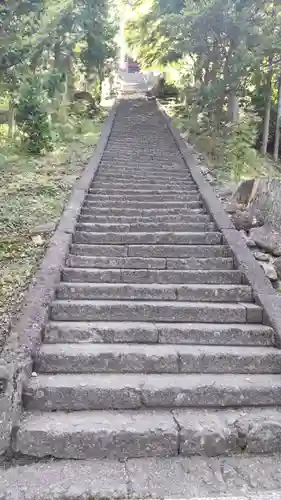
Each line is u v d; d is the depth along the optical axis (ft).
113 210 22.41
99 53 58.49
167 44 54.29
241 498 9.11
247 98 45.68
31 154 33.30
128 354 12.64
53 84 39.09
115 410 11.42
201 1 36.37
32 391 11.27
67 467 9.93
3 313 14.08
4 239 19.21
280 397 11.84
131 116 54.65
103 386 11.53
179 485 9.46
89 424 10.57
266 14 37.17
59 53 43.75
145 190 25.66
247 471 10.00
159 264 17.75
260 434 10.73
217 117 38.86
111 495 9.07
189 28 37.76
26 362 11.60
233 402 11.71
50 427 10.35
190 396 11.63
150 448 10.40
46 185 26.17
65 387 11.38
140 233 19.79
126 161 32.58
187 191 25.80
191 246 18.85
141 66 70.23
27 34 30.14
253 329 13.85
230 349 13.25
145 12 59.62
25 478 9.50
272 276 17.06
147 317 14.60
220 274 16.81
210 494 9.21
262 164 40.19
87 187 25.14
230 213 22.85
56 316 14.46
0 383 10.80
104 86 80.59
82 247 18.49
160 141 40.78
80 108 53.98
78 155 34.12
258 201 22.30
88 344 13.39
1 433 10.14
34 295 14.52
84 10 47.14
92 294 15.55
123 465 10.06
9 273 16.48
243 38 36.04
